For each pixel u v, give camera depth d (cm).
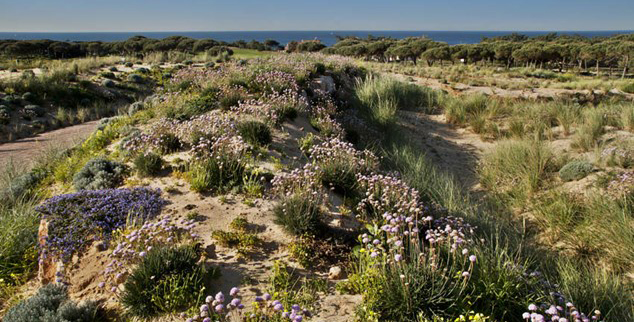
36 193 848
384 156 1121
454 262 459
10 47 5641
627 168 973
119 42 7100
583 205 816
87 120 2291
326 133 1132
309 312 400
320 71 1936
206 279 462
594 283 505
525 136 1335
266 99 1248
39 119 2094
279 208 616
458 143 1452
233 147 803
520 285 444
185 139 938
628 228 670
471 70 4175
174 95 1364
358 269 500
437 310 405
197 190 708
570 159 1075
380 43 6750
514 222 836
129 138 1004
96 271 501
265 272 493
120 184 783
